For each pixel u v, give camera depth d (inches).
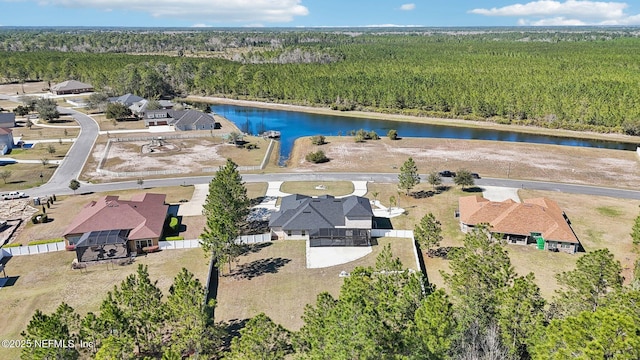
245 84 7613.2
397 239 2524.6
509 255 2330.2
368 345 1105.4
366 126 5718.5
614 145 4785.9
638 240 2298.2
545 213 2513.5
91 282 2066.9
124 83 7293.3
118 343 1270.9
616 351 970.7
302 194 3186.5
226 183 2615.7
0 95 7381.9
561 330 1115.9
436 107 6225.4
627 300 1212.5
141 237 2345.0
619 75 6742.1
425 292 1688.0
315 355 1178.6
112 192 3240.7
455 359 1210.0
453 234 2581.2
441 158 4143.7
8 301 1904.5
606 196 3171.8
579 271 1518.2
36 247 2353.6
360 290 1427.2
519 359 1293.1
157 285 2028.8
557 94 5866.1
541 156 4185.5
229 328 1727.4
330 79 7426.2
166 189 3314.5
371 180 3531.0
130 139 4692.4
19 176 3575.3
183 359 1509.6
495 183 3457.2
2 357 1546.5
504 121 5669.3
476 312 1371.8
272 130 5502.0
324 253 2364.7
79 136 4869.6
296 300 1930.4
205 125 5265.8
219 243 2043.6
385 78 7352.4
